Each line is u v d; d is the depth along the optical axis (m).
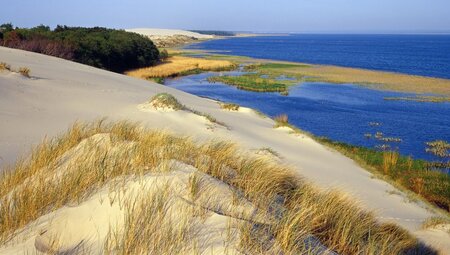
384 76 48.25
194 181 3.89
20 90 13.72
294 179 6.30
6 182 5.02
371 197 10.13
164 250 2.82
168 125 13.39
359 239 4.31
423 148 19.36
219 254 2.74
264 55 88.56
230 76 46.59
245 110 20.86
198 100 22.36
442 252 6.84
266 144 13.95
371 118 25.95
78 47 40.50
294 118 25.70
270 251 2.94
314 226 4.11
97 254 2.86
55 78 17.64
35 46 34.94
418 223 8.69
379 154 17.00
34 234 3.19
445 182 13.81
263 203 4.14
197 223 3.20
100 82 19.94
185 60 64.88
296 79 44.78
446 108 29.28
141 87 21.97
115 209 3.45
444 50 121.00
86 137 6.68
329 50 117.38
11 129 9.63
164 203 3.45
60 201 3.81
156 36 177.38
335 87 39.47
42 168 5.20
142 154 4.83
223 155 5.90
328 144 17.67
